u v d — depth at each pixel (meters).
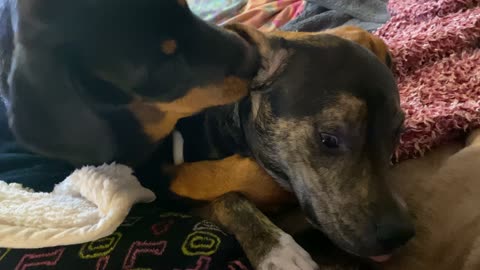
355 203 0.39
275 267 0.37
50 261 0.37
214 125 0.48
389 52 0.52
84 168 0.43
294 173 0.42
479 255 0.34
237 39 0.42
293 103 0.41
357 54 0.41
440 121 0.46
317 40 0.43
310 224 0.44
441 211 0.39
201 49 0.39
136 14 0.38
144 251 0.37
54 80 0.39
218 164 0.45
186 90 0.40
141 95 0.41
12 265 0.38
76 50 0.39
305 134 0.41
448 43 0.54
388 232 0.36
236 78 0.41
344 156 0.39
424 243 0.38
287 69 0.42
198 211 0.44
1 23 0.45
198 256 0.36
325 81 0.40
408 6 0.62
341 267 0.40
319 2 0.73
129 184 0.41
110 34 0.38
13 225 0.39
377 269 0.39
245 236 0.40
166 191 0.45
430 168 0.44
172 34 0.39
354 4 0.71
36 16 0.38
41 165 0.49
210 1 0.86
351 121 0.39
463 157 0.42
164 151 0.46
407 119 0.47
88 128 0.41
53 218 0.39
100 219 0.39
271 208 0.46
